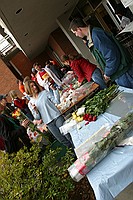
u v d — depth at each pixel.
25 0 7.18
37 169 3.56
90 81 5.58
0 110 5.45
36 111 4.89
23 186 3.42
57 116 4.80
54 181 3.47
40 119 5.09
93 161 2.31
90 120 3.44
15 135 4.92
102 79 5.30
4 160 3.76
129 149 2.21
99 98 3.66
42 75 9.26
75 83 6.50
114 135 2.36
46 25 13.15
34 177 3.54
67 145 4.79
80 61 5.49
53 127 4.89
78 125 3.63
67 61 7.80
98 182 2.09
